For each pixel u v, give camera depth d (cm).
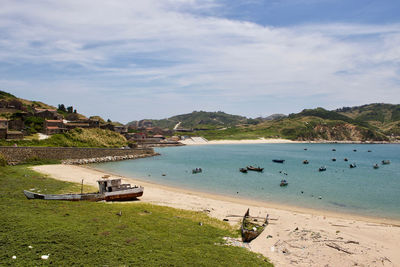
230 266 2684
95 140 15012
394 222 4647
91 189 6028
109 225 3569
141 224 3744
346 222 4488
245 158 15712
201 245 3195
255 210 5109
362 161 15200
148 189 6838
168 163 12900
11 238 2908
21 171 7856
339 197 6456
